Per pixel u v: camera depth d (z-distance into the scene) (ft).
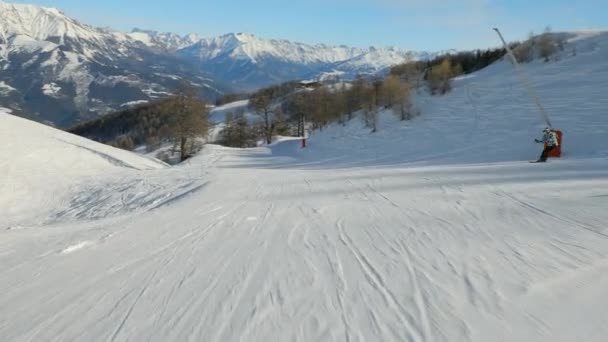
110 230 25.67
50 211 46.47
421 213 25.67
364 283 14.94
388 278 15.31
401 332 11.53
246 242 20.94
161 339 11.71
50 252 21.11
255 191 39.22
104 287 15.70
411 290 14.19
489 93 137.59
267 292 14.51
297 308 13.20
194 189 44.21
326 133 168.66
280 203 31.99
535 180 35.70
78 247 21.81
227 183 46.47
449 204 27.91
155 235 23.44
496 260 16.69
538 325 11.68
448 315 12.38
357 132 147.43
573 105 93.09
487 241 19.25
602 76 114.21
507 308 12.68
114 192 49.88
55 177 58.80
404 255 17.79
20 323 13.14
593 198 27.17
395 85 153.99
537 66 152.97
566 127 75.77
